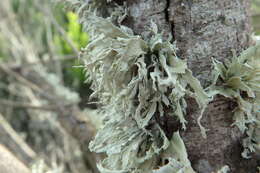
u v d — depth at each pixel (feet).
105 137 1.44
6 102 3.60
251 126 1.42
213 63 1.35
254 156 1.44
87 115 3.14
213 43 1.36
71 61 4.99
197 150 1.41
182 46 1.36
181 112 1.33
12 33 4.86
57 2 1.62
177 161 1.34
